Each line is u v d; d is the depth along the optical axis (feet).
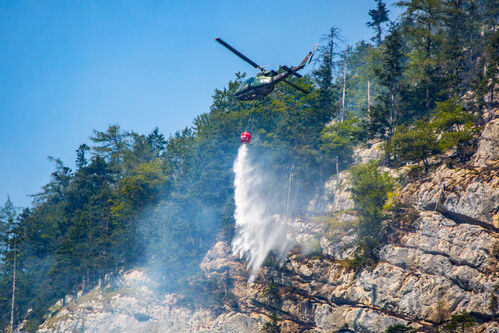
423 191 153.48
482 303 125.18
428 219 145.07
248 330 169.78
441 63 192.44
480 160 153.17
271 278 174.19
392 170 177.88
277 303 168.04
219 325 175.52
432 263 138.41
